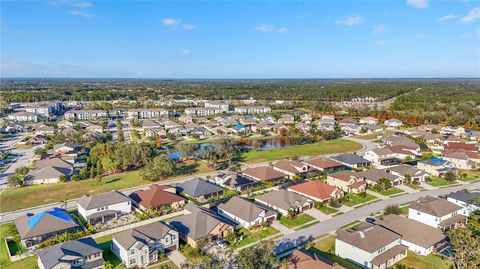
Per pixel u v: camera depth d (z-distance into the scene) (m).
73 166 98.94
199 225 57.12
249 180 84.38
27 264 49.34
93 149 106.69
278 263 44.44
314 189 74.94
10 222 64.06
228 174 86.00
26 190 81.44
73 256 46.94
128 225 61.50
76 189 82.06
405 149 115.12
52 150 116.81
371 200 75.38
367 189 82.12
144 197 72.19
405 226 57.19
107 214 64.88
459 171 97.25
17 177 83.94
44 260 46.28
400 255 51.81
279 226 62.41
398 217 60.38
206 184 79.75
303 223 63.69
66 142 123.12
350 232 53.34
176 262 50.62
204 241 55.06
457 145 119.88
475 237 53.97
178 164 103.12
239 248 54.22
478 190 81.81
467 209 68.00
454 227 62.22
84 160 109.38
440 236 54.75
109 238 57.66
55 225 58.09
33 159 110.94
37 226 56.81
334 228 61.47
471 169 99.62
